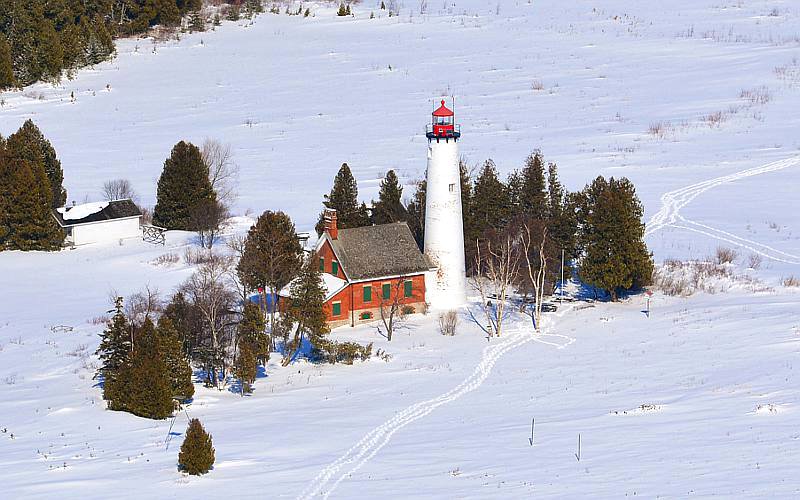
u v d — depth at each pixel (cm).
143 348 14100
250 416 13762
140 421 13525
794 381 13388
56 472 11244
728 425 11725
